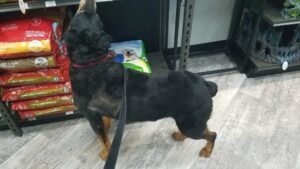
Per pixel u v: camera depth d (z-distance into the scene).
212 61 2.13
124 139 1.54
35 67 1.34
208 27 2.10
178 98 1.14
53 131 1.59
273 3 1.85
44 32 1.27
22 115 1.53
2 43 1.22
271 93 1.81
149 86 1.13
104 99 1.12
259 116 1.65
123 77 1.13
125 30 1.95
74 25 1.04
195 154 1.46
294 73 1.98
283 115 1.66
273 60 1.92
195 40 2.15
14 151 1.49
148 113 1.17
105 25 1.89
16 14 1.36
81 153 1.47
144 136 1.55
